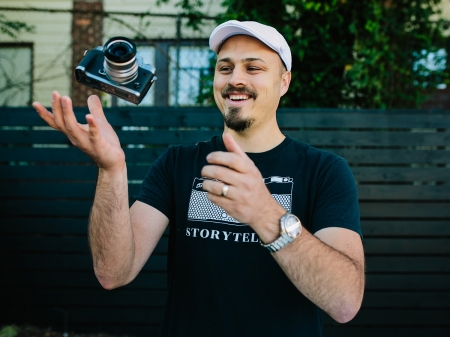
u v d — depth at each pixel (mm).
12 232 3502
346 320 1051
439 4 4359
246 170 922
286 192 1335
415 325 3385
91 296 3496
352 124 3445
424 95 4301
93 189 3549
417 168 3416
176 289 1338
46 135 3564
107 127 1141
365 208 3426
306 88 4176
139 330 3492
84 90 4703
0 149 3551
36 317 3500
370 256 3414
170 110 3533
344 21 4125
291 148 1426
